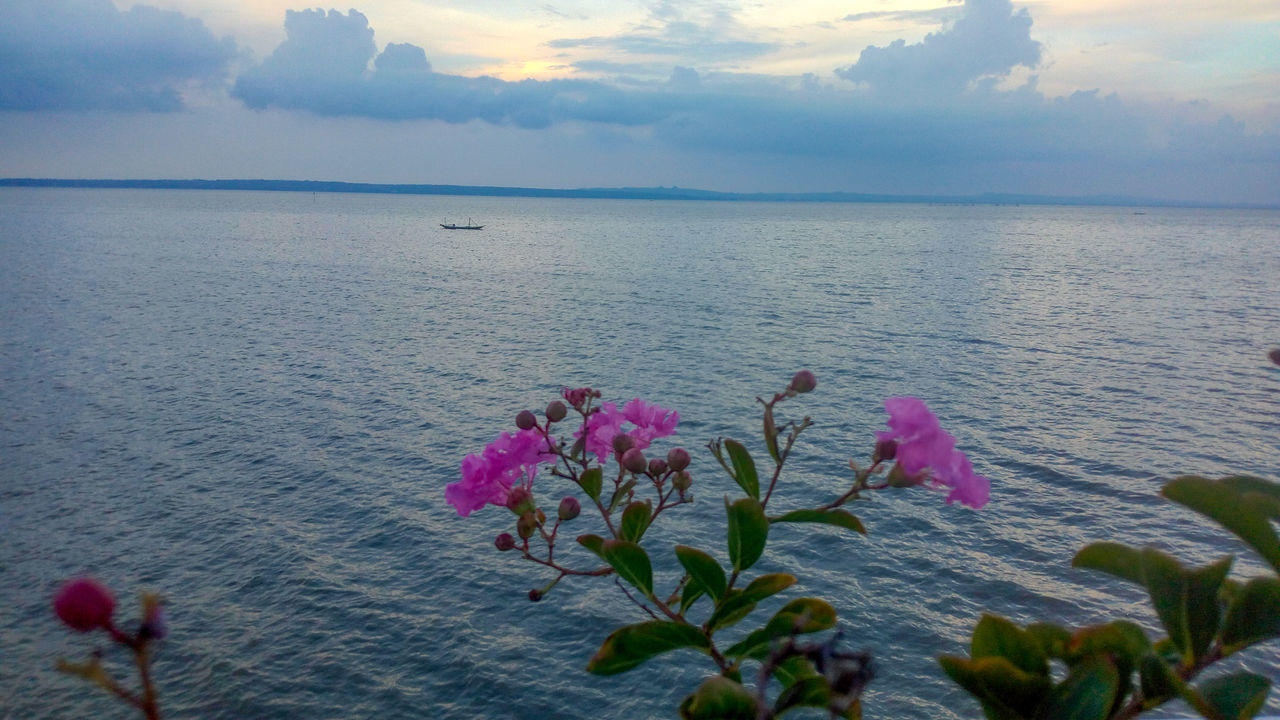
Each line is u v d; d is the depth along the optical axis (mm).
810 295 63062
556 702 14047
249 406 31281
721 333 45969
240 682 14586
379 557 19125
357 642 15734
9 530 20578
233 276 75688
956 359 38594
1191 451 25109
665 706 13938
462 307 56656
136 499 22484
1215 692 1179
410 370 37188
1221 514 1246
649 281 73562
